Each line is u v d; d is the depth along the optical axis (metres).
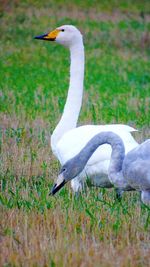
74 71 14.99
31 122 19.34
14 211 12.42
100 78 26.84
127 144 12.66
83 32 35.09
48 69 28.61
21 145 16.97
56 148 13.95
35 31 34.62
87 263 10.20
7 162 15.85
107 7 39.81
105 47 33.38
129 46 33.91
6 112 20.56
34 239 11.02
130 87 25.27
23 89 24.42
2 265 10.37
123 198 13.48
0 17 36.06
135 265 10.24
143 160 11.56
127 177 11.77
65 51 32.03
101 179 12.88
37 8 37.97
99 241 11.24
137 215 12.16
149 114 20.34
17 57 30.64
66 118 14.61
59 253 10.50
